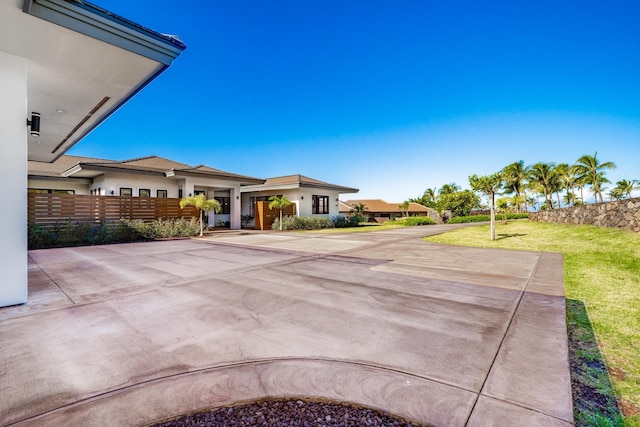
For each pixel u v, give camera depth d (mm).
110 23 4188
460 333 3283
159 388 2264
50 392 2211
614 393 2246
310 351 2873
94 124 7918
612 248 8609
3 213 4277
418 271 6680
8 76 4434
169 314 3945
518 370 2498
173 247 11250
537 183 32062
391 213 48375
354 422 1897
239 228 20844
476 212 46406
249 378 2406
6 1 3475
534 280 5785
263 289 5207
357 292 4988
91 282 5742
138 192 17609
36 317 3834
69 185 19188
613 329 3463
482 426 1823
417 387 2262
